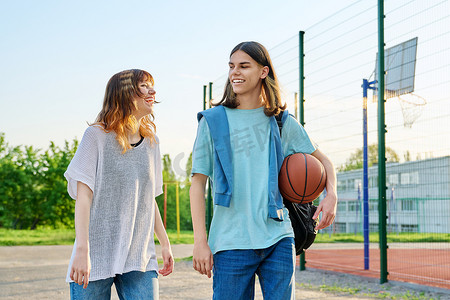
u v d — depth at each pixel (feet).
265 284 6.20
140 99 7.02
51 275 22.43
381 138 18.38
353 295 16.22
